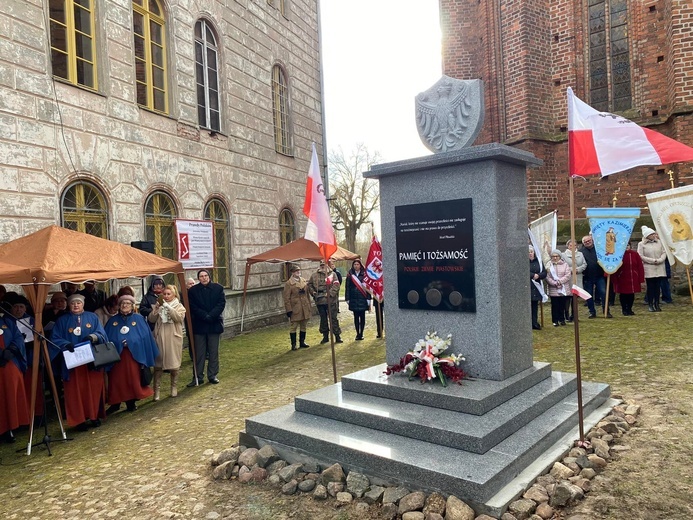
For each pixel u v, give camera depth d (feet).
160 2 38.47
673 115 43.32
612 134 14.01
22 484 15.42
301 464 14.07
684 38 42.65
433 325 17.17
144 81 36.60
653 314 36.24
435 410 14.61
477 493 11.05
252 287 47.73
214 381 27.07
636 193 47.57
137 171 34.55
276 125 54.49
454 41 57.88
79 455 17.58
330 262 40.06
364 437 13.93
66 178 29.19
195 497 13.37
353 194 126.00
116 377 22.59
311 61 62.18
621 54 49.88
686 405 16.71
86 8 31.83
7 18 26.30
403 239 17.78
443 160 16.28
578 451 13.39
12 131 26.37
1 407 19.19
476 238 16.06
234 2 46.93
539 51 51.31
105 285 32.14
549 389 16.11
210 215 42.88
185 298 25.62
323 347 36.11
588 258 39.09
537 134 50.78
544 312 42.88
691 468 12.46
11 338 19.67
